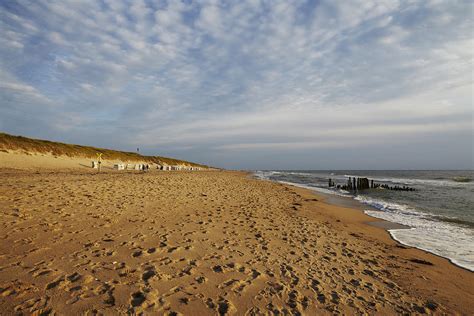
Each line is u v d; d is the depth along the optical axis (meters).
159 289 3.66
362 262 5.58
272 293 3.85
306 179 44.16
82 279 3.74
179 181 19.84
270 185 24.61
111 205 8.46
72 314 2.96
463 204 15.67
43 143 30.66
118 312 3.06
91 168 29.86
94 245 5.08
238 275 4.34
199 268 4.47
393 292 4.30
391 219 10.94
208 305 3.41
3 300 3.11
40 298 3.21
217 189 16.55
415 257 6.31
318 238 7.11
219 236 6.37
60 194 9.25
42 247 4.77
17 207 7.08
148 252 4.95
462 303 4.13
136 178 19.03
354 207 14.01
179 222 7.31
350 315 3.47
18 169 21.34
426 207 14.36
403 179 49.03
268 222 8.39
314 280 4.41
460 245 7.39
